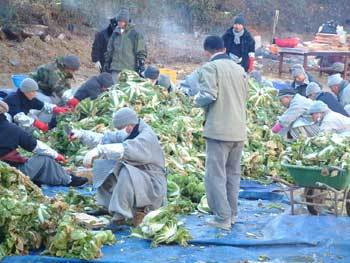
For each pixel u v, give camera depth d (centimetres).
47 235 855
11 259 812
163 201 954
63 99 1477
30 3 2903
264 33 3450
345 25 3594
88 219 930
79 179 1132
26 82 1322
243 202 1113
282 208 1078
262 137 1379
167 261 836
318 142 1026
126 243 885
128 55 1681
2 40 2778
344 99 1602
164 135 1244
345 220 973
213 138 938
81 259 821
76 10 3019
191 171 1180
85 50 2891
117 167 937
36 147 1087
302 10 3553
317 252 890
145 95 1377
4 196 864
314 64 2945
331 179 980
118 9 3112
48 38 2853
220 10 3409
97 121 1300
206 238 912
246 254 872
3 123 1058
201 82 936
